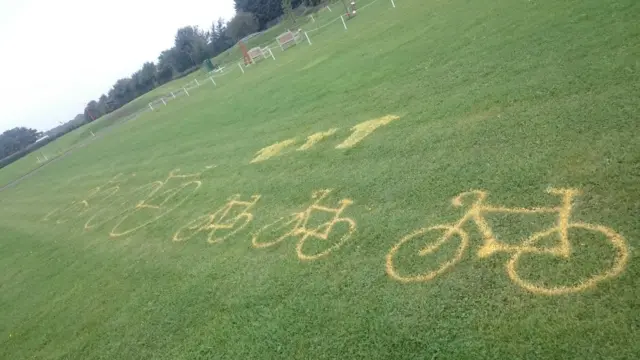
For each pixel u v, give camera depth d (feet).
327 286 16.07
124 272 25.81
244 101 61.31
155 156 55.31
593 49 22.82
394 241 16.55
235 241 22.88
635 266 11.11
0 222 61.67
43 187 77.46
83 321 22.41
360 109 33.22
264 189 27.55
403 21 58.29
